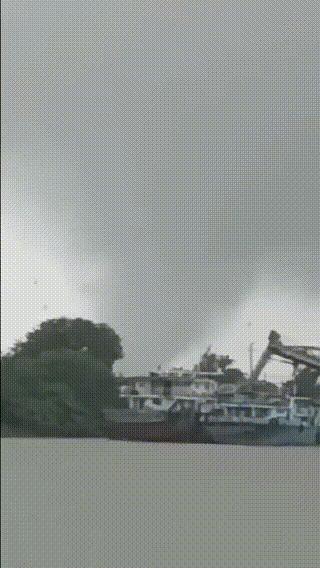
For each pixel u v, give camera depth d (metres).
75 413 139.50
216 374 141.00
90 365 145.50
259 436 131.25
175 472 74.69
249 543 45.56
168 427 132.62
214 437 132.00
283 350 142.25
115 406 139.62
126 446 101.69
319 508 55.16
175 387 134.38
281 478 70.75
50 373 144.50
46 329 160.25
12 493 57.09
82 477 67.69
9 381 139.25
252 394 132.62
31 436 135.62
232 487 65.44
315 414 134.12
